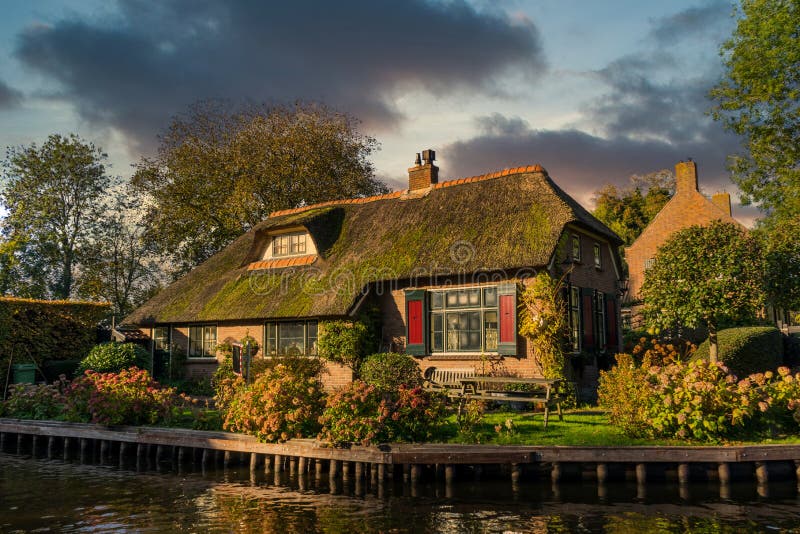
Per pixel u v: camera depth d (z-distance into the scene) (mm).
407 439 10281
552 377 14000
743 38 22703
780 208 22750
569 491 9016
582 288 16969
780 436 9961
